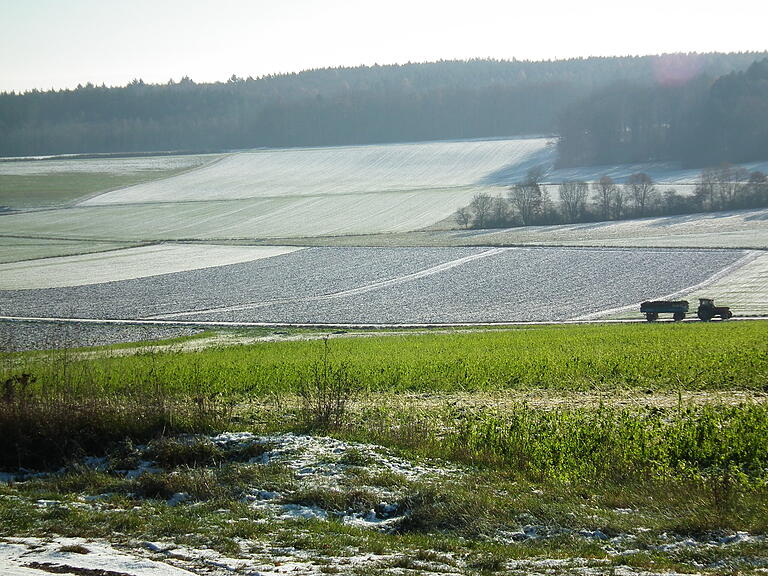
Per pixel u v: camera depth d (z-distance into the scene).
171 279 131.88
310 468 22.14
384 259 142.88
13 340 88.12
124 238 182.50
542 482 21.83
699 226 157.00
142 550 15.23
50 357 64.44
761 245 133.38
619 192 180.50
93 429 25.52
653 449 24.75
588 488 21.27
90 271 141.50
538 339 68.25
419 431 27.33
